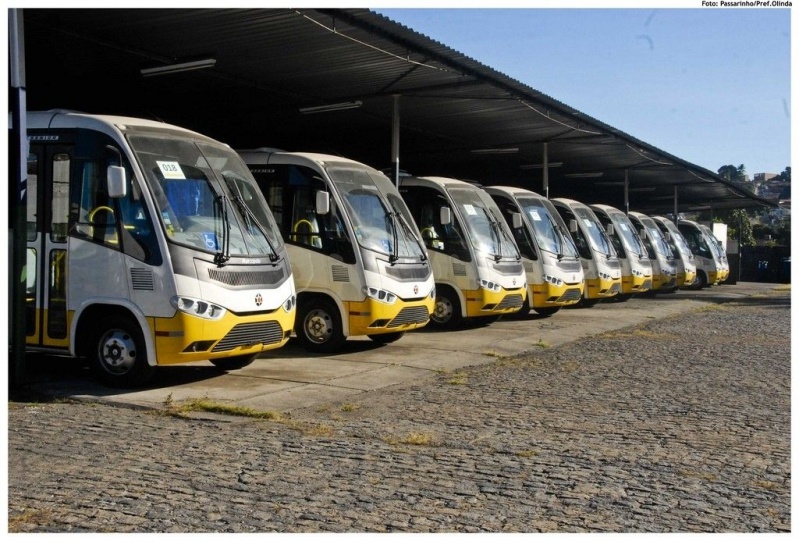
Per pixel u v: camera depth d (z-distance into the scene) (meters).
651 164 28.70
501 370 12.36
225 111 18.88
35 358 12.35
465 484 6.55
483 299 16.98
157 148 10.39
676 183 34.72
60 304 10.27
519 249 20.06
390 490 6.36
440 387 10.86
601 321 20.12
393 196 14.85
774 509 6.07
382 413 9.16
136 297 9.84
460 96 17.30
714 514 5.94
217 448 7.48
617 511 5.96
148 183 10.02
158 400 9.47
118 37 13.17
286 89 16.84
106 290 10.00
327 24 12.43
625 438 8.15
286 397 9.91
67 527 5.41
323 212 13.05
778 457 7.52
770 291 36.97
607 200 41.78
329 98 17.64
